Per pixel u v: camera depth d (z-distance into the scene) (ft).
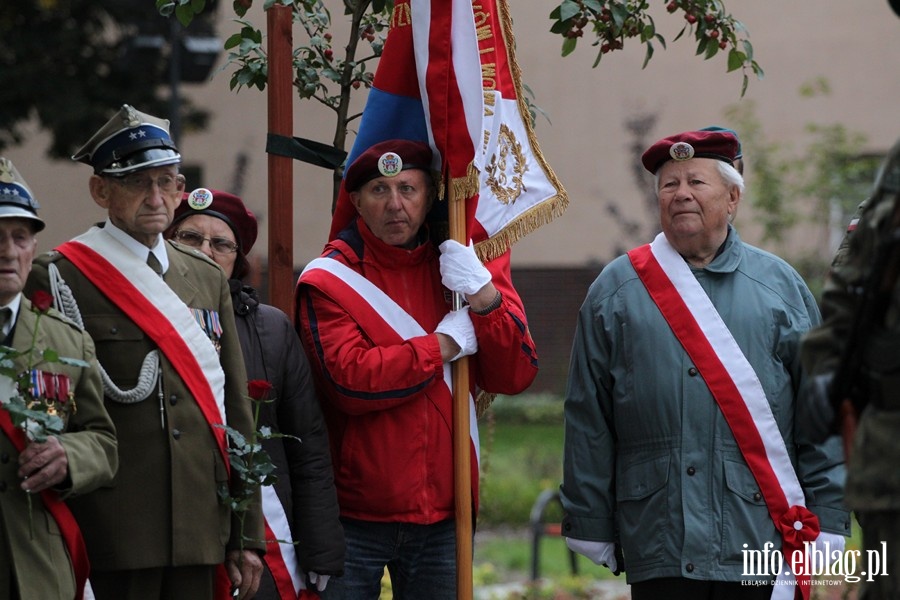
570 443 34.12
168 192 29.32
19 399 26.05
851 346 23.99
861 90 132.57
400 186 32.48
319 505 31.50
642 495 32.81
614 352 33.78
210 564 29.01
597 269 138.92
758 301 33.40
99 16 99.50
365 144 34.17
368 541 32.63
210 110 119.96
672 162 33.73
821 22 132.98
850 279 24.99
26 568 26.27
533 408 137.59
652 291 33.68
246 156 126.52
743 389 32.63
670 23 134.72
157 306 29.19
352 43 37.81
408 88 34.17
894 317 23.50
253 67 37.88
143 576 28.84
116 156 28.84
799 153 133.28
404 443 32.35
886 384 23.39
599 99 136.87
